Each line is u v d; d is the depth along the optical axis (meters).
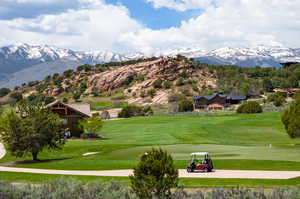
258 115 127.75
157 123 119.56
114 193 23.25
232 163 42.94
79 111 95.88
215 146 64.88
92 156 56.59
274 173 36.16
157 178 20.95
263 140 80.25
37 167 47.47
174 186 21.39
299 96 70.56
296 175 34.66
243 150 57.25
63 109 95.38
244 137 84.88
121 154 57.00
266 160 44.16
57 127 61.94
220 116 132.25
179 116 140.00
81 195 23.41
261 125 105.88
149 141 78.50
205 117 130.88
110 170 41.75
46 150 68.38
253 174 35.81
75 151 67.81
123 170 41.41
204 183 31.25
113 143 76.62
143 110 167.25
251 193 23.02
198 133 89.62
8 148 59.00
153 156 21.22
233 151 55.84
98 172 40.28
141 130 103.12
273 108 150.00
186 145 67.38
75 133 95.62
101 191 24.00
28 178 36.53
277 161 43.31
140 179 21.05
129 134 95.69
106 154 57.97
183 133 90.31
